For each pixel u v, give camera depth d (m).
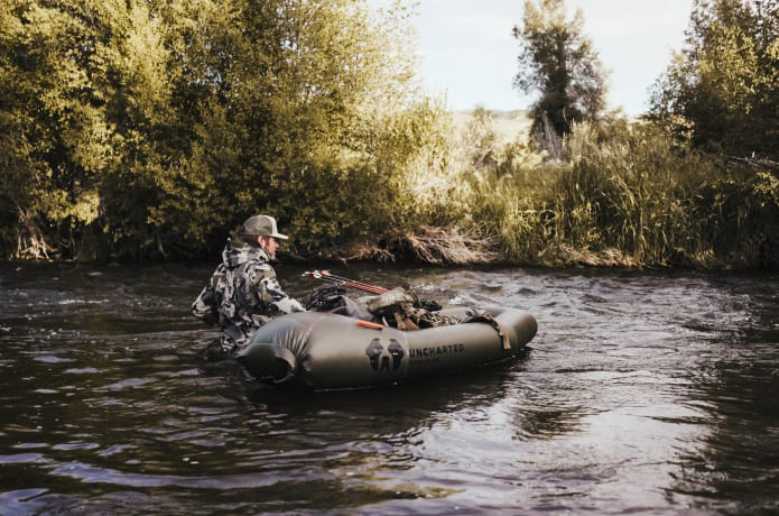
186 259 13.92
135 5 12.95
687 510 2.85
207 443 3.66
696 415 4.22
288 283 10.26
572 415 4.22
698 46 15.56
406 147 13.78
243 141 13.10
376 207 13.09
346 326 4.73
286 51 13.44
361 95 13.90
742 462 3.43
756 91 12.41
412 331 5.06
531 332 6.05
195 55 13.30
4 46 13.12
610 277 11.00
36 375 5.01
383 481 3.15
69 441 3.67
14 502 2.90
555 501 2.94
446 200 13.97
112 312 7.68
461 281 10.53
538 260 13.02
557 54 32.22
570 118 31.34
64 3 13.06
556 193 13.27
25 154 13.01
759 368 5.38
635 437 3.81
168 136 13.33
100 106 13.39
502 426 4.00
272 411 4.25
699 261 12.29
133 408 4.28
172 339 6.25
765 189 11.73
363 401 4.50
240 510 2.82
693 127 15.11
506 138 17.06
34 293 8.98
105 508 2.84
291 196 13.02
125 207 13.35
